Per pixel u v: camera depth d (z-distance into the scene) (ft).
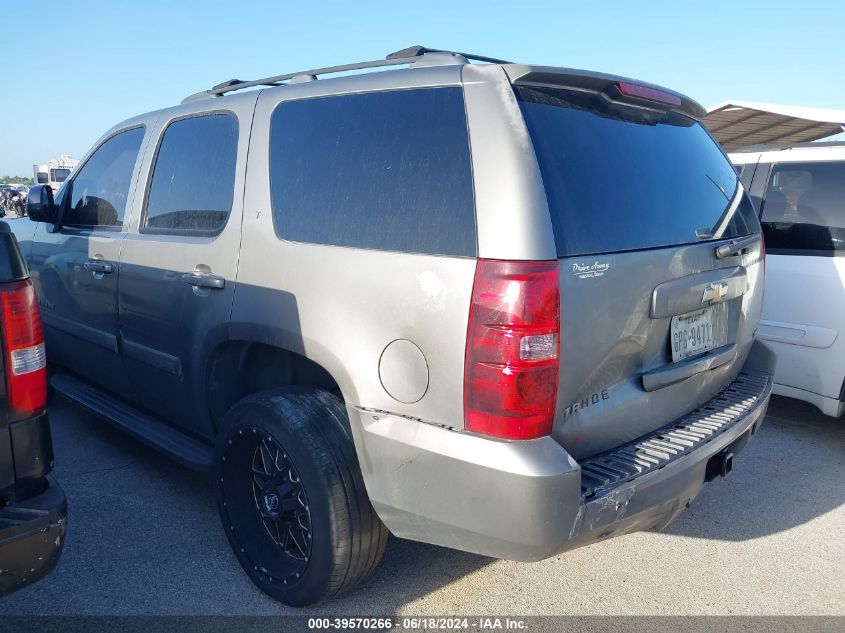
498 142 7.27
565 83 7.93
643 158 8.75
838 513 12.28
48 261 14.35
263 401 8.95
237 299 9.57
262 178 9.63
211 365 10.28
